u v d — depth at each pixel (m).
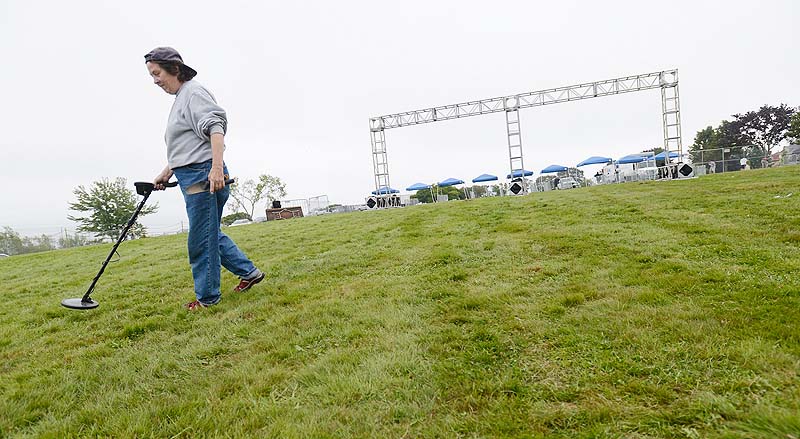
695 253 3.75
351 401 1.75
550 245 4.74
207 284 3.43
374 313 2.85
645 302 2.56
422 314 2.77
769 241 4.03
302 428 1.57
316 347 2.39
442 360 2.05
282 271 4.71
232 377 2.07
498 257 4.40
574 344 2.07
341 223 11.09
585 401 1.59
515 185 20.72
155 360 2.38
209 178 3.31
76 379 2.21
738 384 1.55
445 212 10.47
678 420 1.41
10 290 5.48
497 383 1.77
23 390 2.08
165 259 7.19
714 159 25.25
